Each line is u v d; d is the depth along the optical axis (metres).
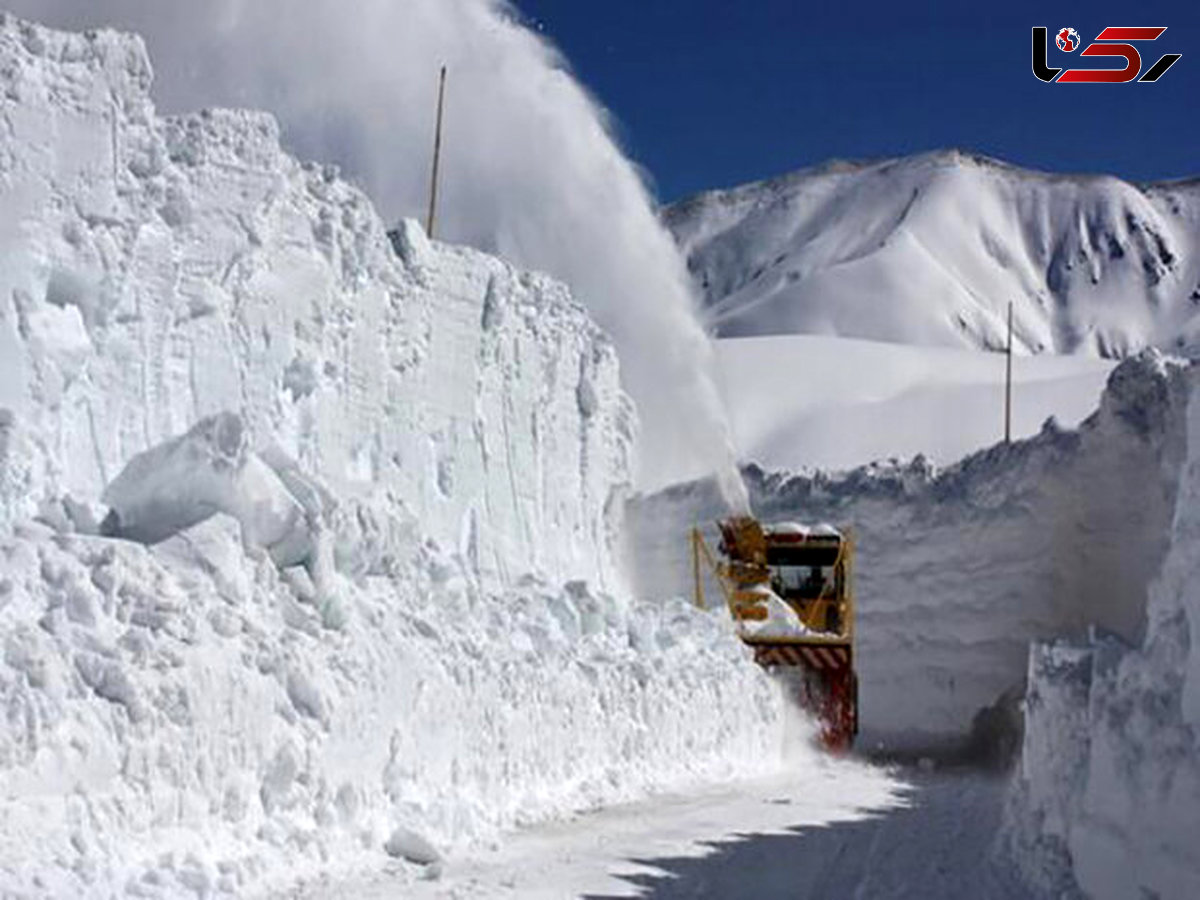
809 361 69.94
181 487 10.07
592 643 15.73
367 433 15.13
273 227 13.47
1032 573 24.88
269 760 9.12
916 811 14.11
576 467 20.72
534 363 19.50
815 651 19.64
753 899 9.46
